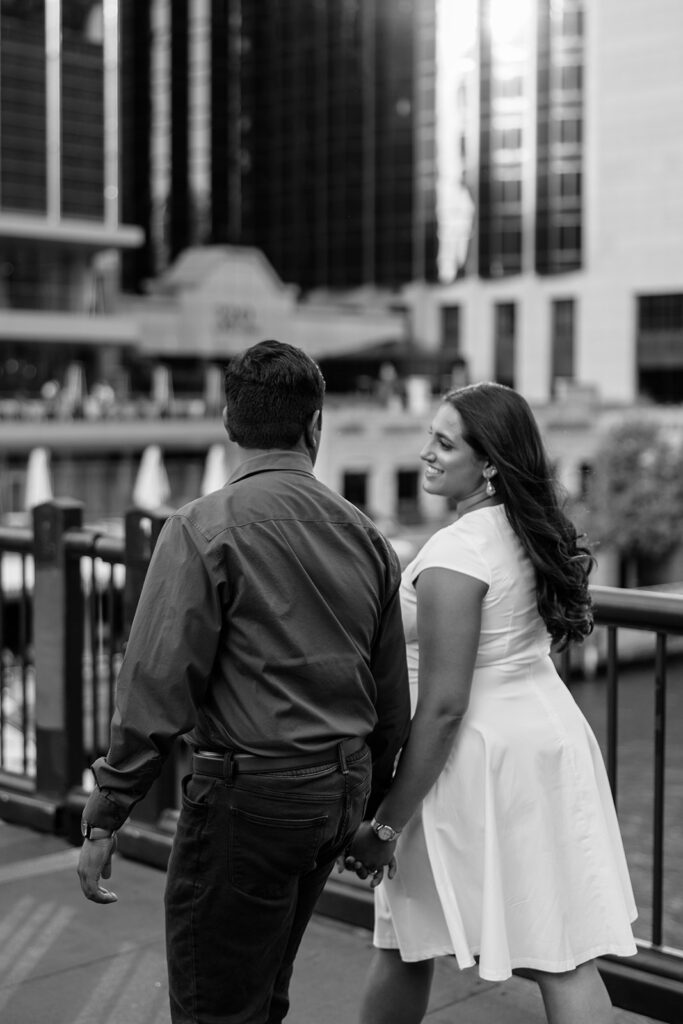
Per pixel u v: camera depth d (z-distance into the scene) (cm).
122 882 417
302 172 8469
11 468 5212
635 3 7444
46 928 378
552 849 255
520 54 7794
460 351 8069
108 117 6222
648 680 3303
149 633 218
